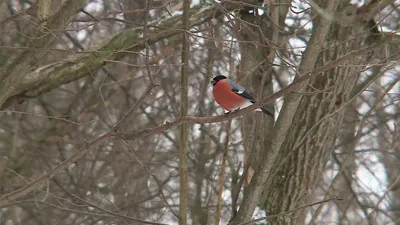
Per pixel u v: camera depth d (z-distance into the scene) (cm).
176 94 1698
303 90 1077
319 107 1101
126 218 963
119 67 1744
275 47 984
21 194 823
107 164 1545
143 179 1548
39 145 1467
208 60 1514
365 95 1756
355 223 1748
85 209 1386
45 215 1383
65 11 966
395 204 1861
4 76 940
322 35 873
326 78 1091
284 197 1115
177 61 1520
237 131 1748
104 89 1675
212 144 1839
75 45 1524
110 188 1477
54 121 1561
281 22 1252
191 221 1602
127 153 1477
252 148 1041
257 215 1134
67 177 1530
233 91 1025
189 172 1612
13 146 1416
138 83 1838
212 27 1017
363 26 1092
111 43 1227
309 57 884
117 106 1659
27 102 1559
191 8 1245
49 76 1186
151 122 1655
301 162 1111
